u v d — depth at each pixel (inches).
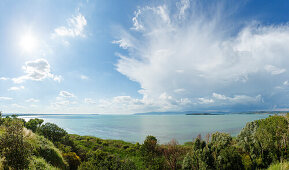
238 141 1034.7
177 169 965.2
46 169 432.1
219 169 710.5
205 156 770.8
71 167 727.7
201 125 6983.3
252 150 755.4
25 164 319.6
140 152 1259.8
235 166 692.7
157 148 1224.2
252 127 989.2
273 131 759.7
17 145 310.0
